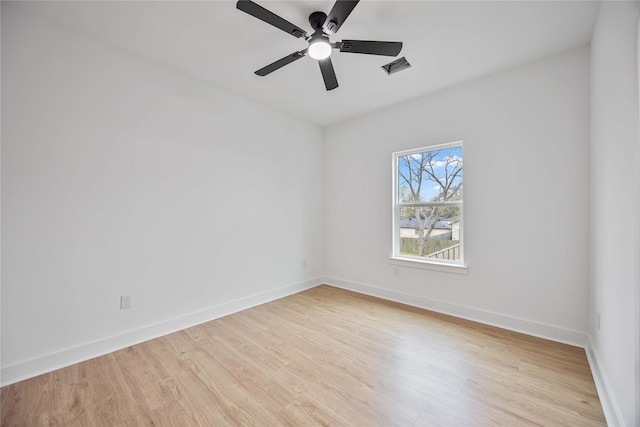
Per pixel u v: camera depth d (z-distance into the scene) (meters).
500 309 2.60
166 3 1.75
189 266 2.67
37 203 1.86
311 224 4.04
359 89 2.96
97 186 2.12
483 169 2.69
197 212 2.74
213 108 2.87
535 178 2.41
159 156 2.47
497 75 2.61
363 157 3.72
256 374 1.86
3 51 1.74
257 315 2.92
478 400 1.60
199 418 1.47
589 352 2.07
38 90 1.87
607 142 1.62
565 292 2.28
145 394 1.66
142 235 2.36
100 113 2.14
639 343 1.12
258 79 2.74
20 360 1.79
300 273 3.85
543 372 1.86
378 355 2.10
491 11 1.82
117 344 2.21
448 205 3.01
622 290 1.37
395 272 3.39
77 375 1.85
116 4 1.75
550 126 2.34
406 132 3.28
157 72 2.46
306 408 1.54
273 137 3.50
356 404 1.57
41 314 1.88
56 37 1.94
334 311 3.03
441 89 2.96
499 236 2.60
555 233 2.32
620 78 1.39
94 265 2.10
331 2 1.75
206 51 2.28
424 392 1.67
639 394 1.12
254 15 1.57
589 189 2.16
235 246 3.06
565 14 1.83
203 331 2.54
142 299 2.36
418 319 2.79
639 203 1.14
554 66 2.31
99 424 1.43
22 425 1.42
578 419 1.44
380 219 3.54
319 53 1.88
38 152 1.87
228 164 3.01
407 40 2.12
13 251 1.78
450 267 2.89
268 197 3.43
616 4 1.44
